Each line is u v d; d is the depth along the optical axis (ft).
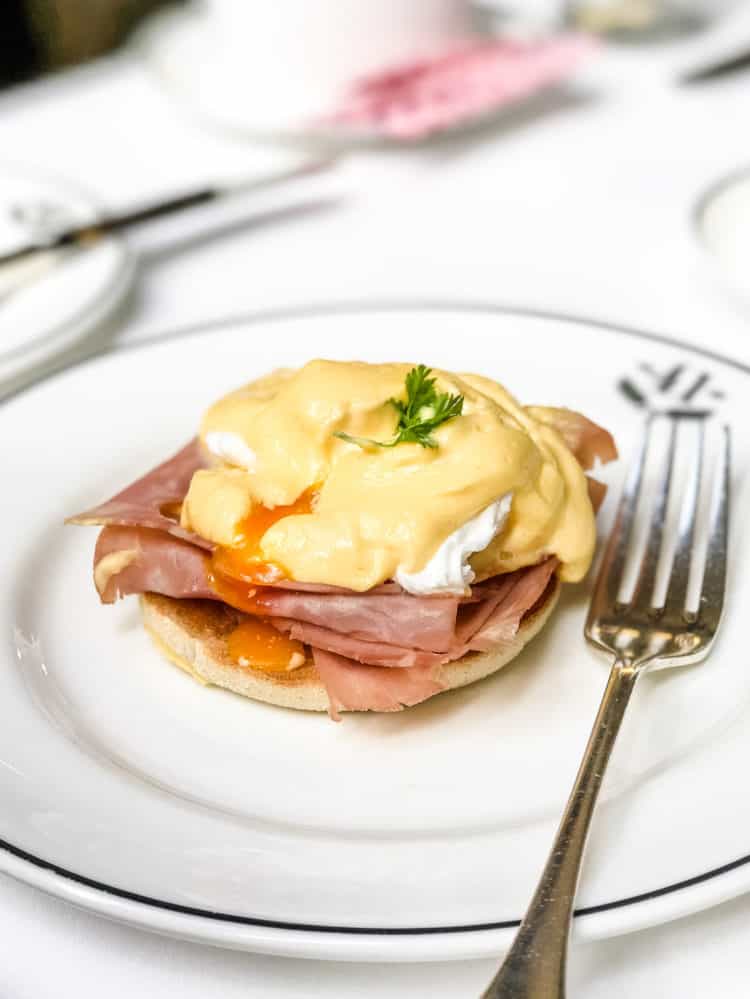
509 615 1.04
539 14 2.24
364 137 1.78
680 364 1.32
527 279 1.56
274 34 1.88
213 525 1.04
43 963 0.88
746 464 1.22
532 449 1.06
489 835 0.91
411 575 1.01
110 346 1.42
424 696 1.01
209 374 1.34
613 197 1.71
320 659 1.03
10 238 1.56
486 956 0.83
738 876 0.85
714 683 1.05
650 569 1.13
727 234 1.52
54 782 0.95
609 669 1.08
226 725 1.05
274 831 0.92
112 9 2.76
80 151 1.91
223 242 1.65
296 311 1.38
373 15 1.84
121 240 1.53
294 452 1.05
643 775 0.98
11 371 1.35
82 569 1.19
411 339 1.36
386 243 1.64
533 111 1.95
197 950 0.89
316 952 0.84
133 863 0.89
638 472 1.20
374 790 0.99
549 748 1.02
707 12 2.25
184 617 1.09
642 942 0.88
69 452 1.27
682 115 1.91
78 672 1.10
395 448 1.03
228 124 1.84
